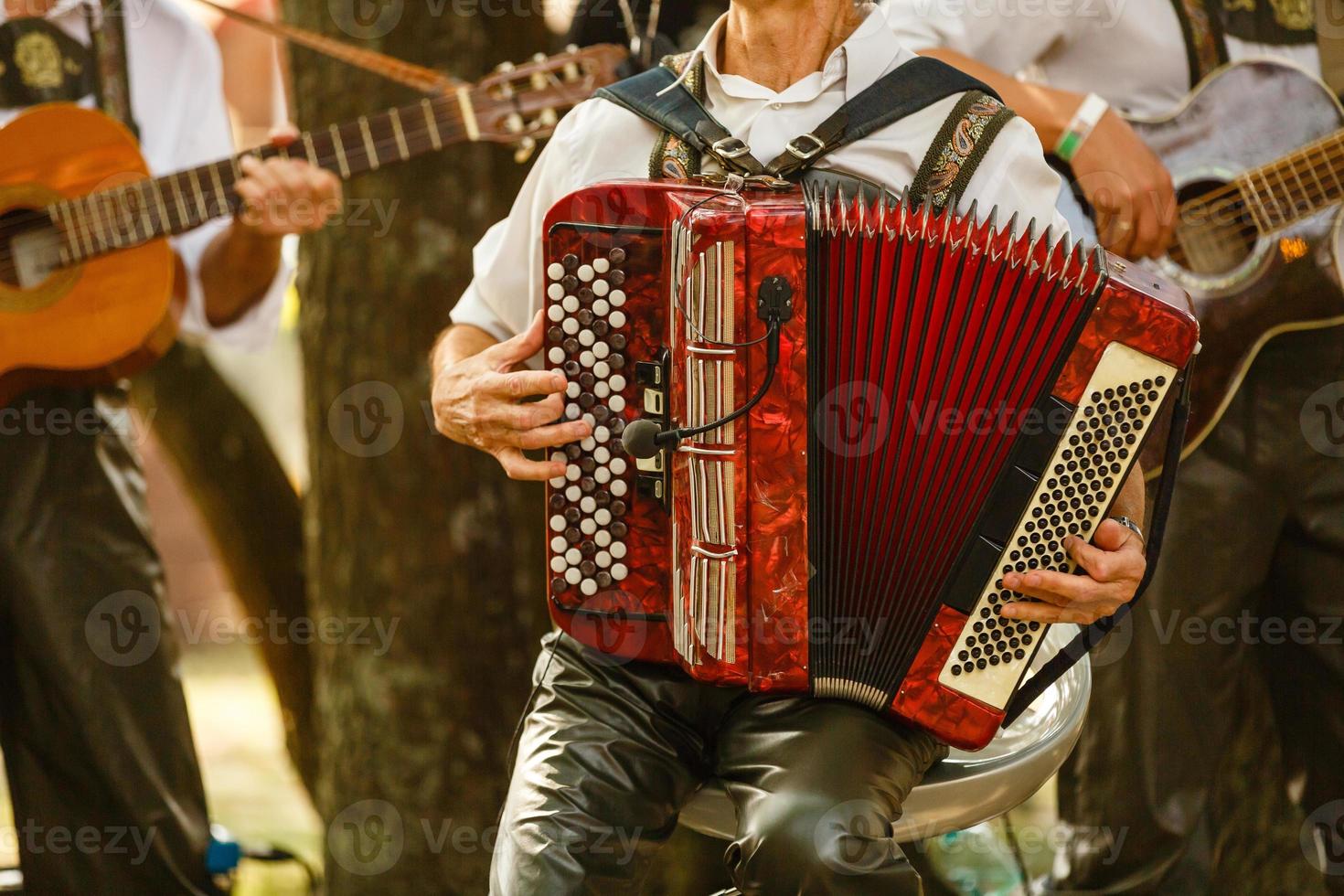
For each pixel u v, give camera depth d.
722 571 7.59
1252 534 10.91
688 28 11.33
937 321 7.43
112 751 12.03
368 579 12.68
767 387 7.43
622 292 7.88
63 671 11.92
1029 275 7.41
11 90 12.23
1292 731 11.77
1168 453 7.81
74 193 11.86
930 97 8.41
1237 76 10.64
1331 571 10.99
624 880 7.80
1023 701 7.95
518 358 8.11
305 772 15.86
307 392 13.00
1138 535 7.86
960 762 8.45
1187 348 7.48
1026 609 7.59
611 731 8.12
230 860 12.48
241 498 15.63
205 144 13.12
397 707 12.59
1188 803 11.02
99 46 12.49
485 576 12.66
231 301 13.00
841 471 7.55
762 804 7.52
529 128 11.38
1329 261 10.52
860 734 7.71
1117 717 11.12
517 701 12.71
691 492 7.60
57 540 11.95
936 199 8.21
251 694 22.50
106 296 11.96
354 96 12.47
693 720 8.27
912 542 7.61
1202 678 11.00
